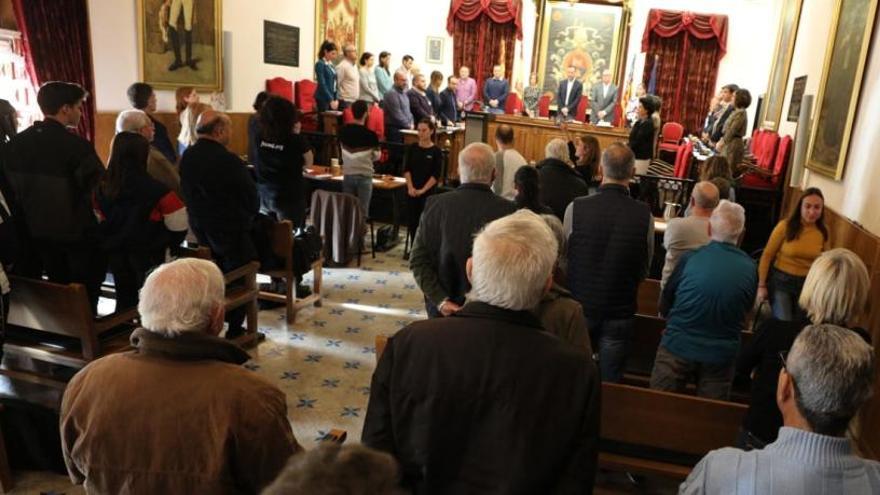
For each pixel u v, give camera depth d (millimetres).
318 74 8328
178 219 2910
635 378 2844
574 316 1749
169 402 1271
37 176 2662
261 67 8070
